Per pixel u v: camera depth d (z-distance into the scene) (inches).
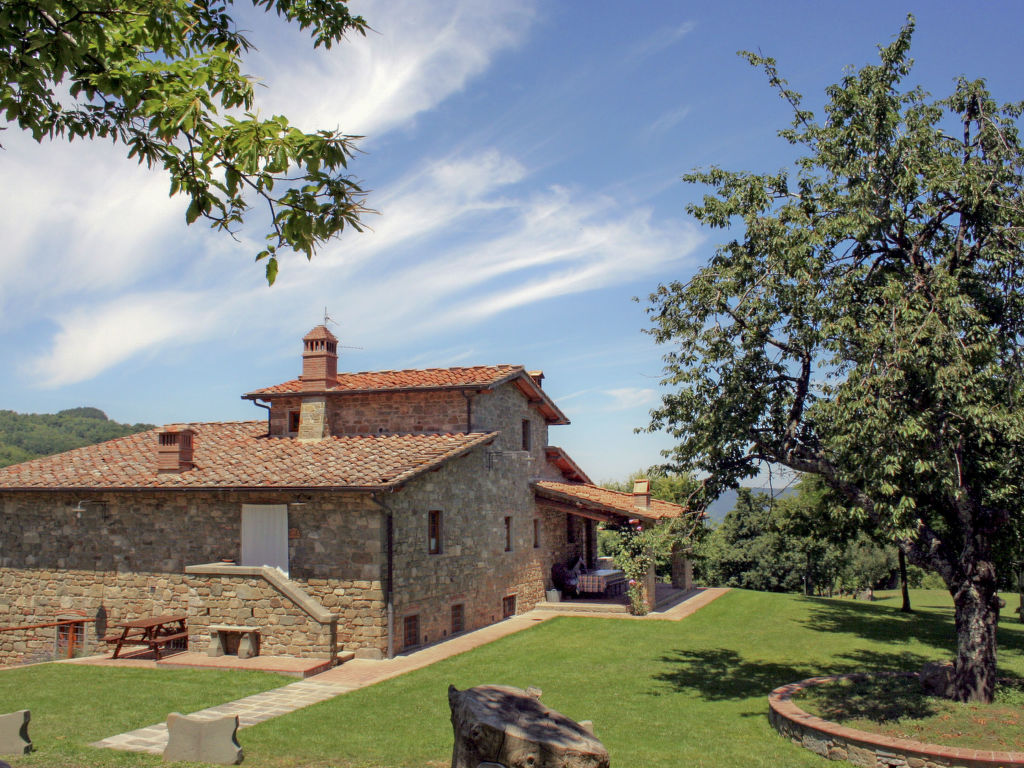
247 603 669.9
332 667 637.9
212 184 266.8
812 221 516.7
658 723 481.1
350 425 893.8
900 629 850.8
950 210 498.0
